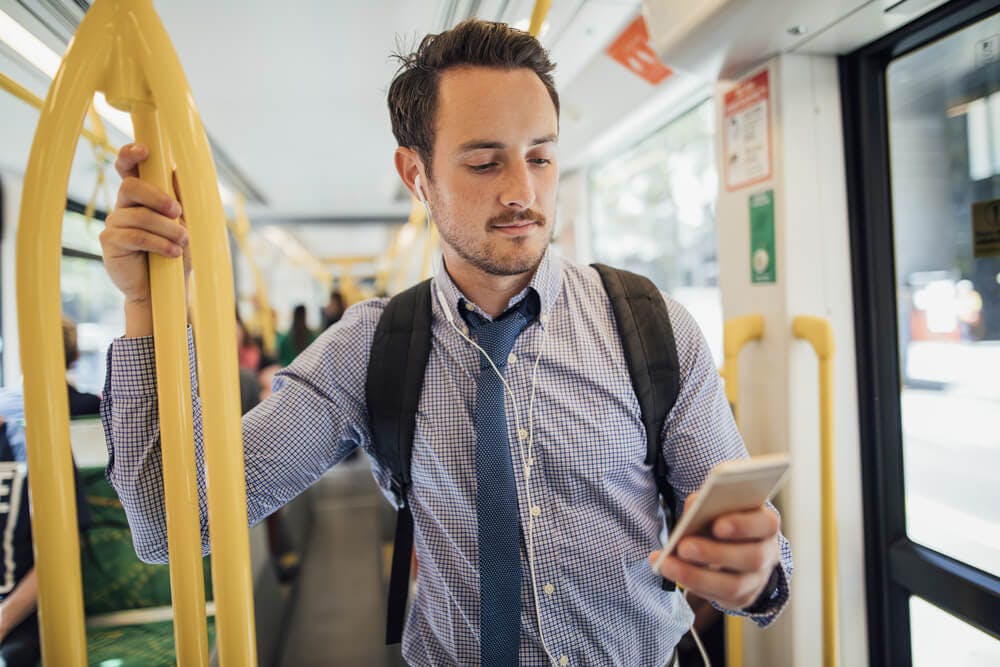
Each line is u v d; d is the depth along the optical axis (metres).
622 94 2.74
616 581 0.95
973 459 1.48
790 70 1.62
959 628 1.52
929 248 1.57
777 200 1.66
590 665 0.94
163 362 0.71
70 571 0.68
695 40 1.53
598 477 0.95
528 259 0.89
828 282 1.67
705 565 0.67
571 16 2.01
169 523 0.73
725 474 0.57
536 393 0.96
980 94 1.42
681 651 1.98
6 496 1.79
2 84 1.17
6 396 1.87
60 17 1.55
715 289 2.73
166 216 0.71
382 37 2.35
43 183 0.65
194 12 2.13
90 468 2.12
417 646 1.03
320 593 3.55
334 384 1.03
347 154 4.36
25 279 0.65
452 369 0.99
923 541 1.63
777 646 1.74
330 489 5.66
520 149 0.85
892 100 1.62
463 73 0.86
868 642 1.73
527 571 0.92
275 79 2.81
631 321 1.00
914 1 1.31
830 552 1.54
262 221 6.96
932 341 1.58
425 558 1.01
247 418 0.98
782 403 1.68
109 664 1.79
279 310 14.30
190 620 0.73
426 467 0.98
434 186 0.92
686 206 2.91
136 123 0.70
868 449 1.71
